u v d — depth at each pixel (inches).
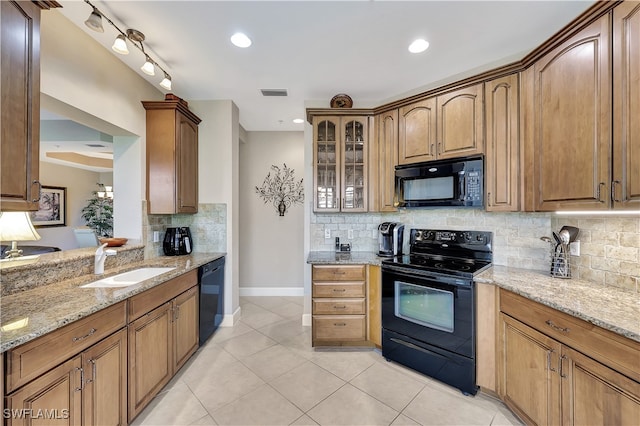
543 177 68.9
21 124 47.2
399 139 101.8
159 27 73.1
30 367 42.8
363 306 100.6
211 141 122.3
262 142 164.7
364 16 69.4
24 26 47.6
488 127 82.0
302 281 166.2
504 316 70.0
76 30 73.1
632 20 49.6
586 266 71.5
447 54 86.6
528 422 62.2
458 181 85.9
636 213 54.5
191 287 94.0
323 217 122.6
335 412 70.3
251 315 135.4
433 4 65.6
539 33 76.6
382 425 66.0
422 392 78.0
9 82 45.1
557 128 64.7
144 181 101.8
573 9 67.3
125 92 91.9
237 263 130.7
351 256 108.7
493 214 93.4
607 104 53.7
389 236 108.3
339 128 108.5
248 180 164.9
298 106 128.0
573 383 51.2
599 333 46.8
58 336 47.2
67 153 201.9
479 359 75.3
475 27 74.0
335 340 101.1
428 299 84.1
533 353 60.6
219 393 77.4
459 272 77.2
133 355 65.2
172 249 111.7
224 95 117.0
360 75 99.5
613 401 44.4
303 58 88.5
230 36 77.1
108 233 243.6
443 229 104.3
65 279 72.1
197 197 121.4
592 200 56.6
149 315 71.4
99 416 55.3
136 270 88.8
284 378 84.4
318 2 64.8
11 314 49.5
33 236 70.9
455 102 88.2
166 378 78.5
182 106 105.0
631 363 42.1
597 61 55.6
